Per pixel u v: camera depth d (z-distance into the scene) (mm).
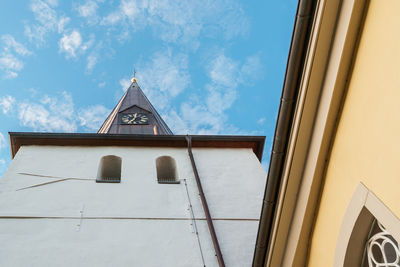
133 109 31531
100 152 17297
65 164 16062
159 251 12273
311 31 8484
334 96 8055
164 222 13398
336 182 8086
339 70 7883
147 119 30328
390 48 6648
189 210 14094
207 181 15969
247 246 12938
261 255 10219
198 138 18406
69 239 12266
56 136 17609
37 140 17516
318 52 8383
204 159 17562
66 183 14844
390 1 6770
